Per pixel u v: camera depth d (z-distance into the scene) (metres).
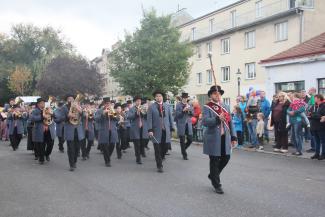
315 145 11.99
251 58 34.16
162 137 10.73
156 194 7.50
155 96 10.64
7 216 6.18
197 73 41.78
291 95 13.84
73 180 9.04
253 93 14.77
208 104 7.61
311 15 29.19
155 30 33.56
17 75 59.62
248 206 6.55
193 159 12.23
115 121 11.50
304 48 21.69
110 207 6.61
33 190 8.01
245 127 15.49
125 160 12.42
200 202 6.86
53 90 51.22
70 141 10.52
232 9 38.09
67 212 6.36
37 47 69.62
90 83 53.16
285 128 13.12
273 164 10.93
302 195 7.29
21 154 14.31
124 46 33.84
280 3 32.53
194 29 44.09
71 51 67.94
